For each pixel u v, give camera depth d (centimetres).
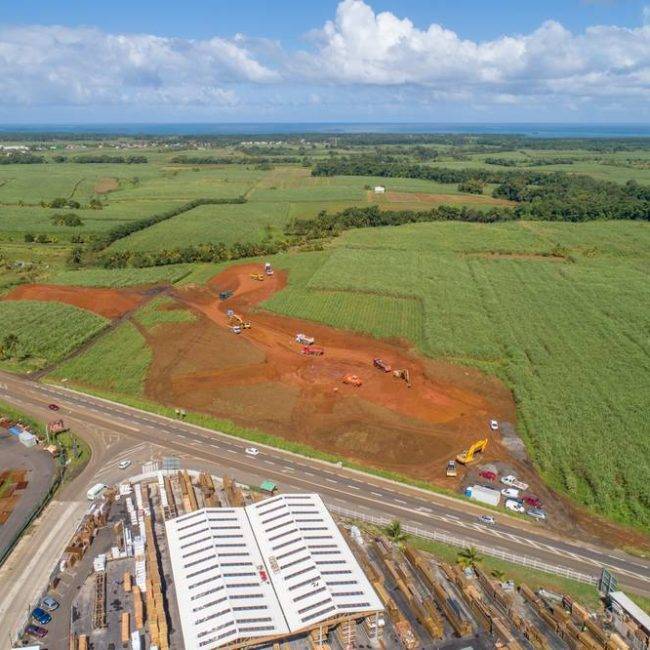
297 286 18862
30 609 6988
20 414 11600
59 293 18212
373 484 9450
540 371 12900
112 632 6650
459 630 6606
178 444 10581
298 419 11294
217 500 8912
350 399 11931
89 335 15212
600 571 7675
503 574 7444
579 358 13550
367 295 17988
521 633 6669
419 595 7212
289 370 13238
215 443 10612
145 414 11619
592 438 10431
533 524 8581
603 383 12350
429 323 15488
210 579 6975
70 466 9962
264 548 7531
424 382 12719
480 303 17238
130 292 18600
